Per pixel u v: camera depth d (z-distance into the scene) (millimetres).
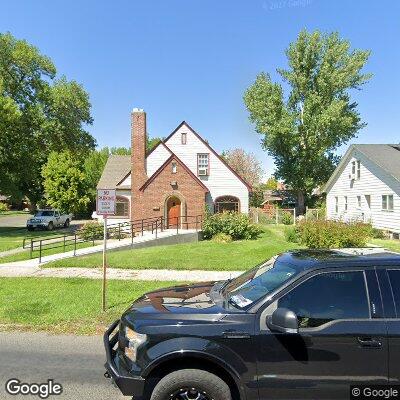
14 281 11906
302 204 48219
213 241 22031
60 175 50062
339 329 3787
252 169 76188
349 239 17656
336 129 42562
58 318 8133
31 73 39156
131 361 4008
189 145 32594
